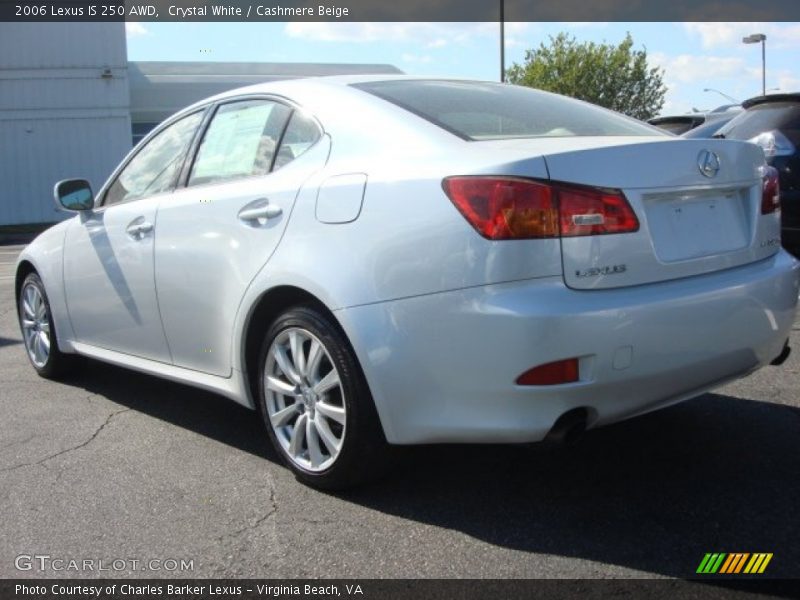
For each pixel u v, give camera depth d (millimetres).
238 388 3744
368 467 3279
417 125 3285
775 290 3318
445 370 2916
